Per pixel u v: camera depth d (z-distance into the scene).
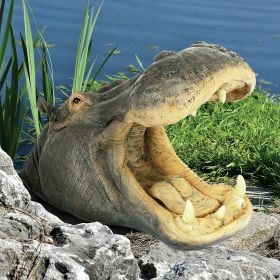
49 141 12.30
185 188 10.83
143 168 11.15
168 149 11.20
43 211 8.67
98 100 11.52
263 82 23.45
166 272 9.59
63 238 7.80
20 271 7.15
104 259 7.59
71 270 7.17
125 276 7.73
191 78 9.77
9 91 16.27
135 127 10.87
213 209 10.57
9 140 15.76
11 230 7.79
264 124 19.08
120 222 11.73
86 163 11.55
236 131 18.67
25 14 15.61
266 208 15.09
